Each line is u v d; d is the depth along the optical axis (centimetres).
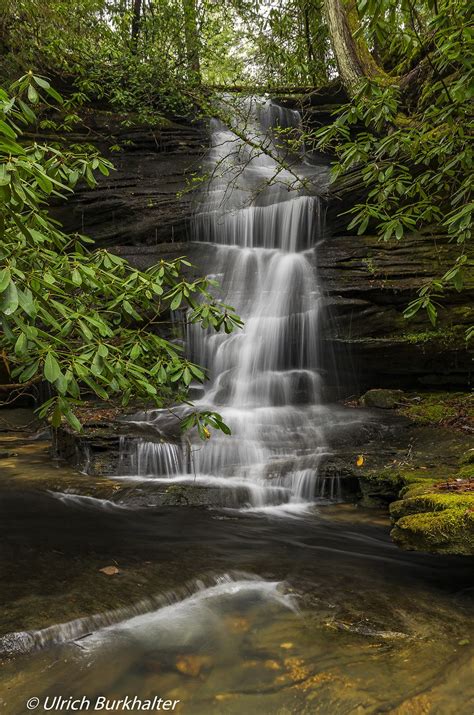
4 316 238
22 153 190
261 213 1024
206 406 804
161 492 554
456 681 257
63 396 268
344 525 503
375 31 434
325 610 334
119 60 1220
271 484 577
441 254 812
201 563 401
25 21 1064
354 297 827
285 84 1382
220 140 1297
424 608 337
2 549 417
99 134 1191
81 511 520
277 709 236
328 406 789
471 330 515
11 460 704
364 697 244
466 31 396
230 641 295
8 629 291
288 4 1311
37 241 259
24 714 230
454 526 347
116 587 352
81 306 326
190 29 1276
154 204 1086
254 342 874
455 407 716
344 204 926
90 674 261
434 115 478
